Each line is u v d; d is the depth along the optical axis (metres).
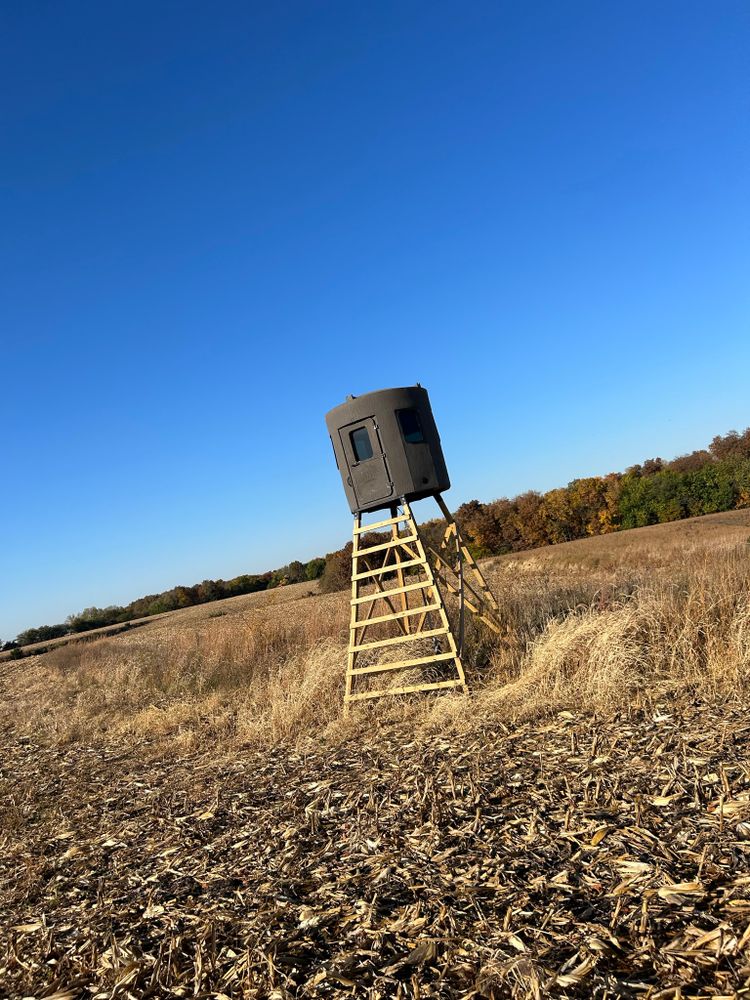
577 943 2.61
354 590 8.07
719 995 2.19
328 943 3.00
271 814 4.89
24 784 7.73
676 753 4.33
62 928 3.71
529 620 8.49
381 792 4.81
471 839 3.75
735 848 3.07
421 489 7.95
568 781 4.27
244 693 10.05
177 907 3.68
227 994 2.76
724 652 6.24
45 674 22.23
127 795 6.41
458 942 2.80
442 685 7.09
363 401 7.93
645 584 8.60
